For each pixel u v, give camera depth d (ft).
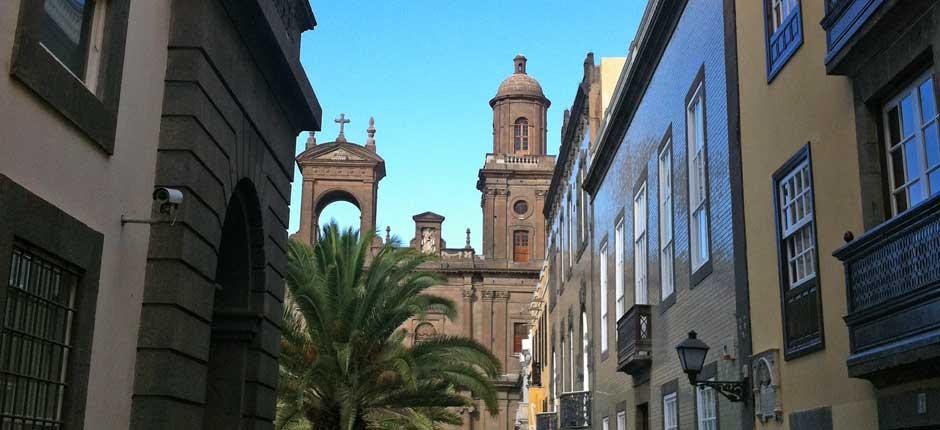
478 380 84.89
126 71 27.02
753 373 36.63
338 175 212.43
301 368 78.18
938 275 22.08
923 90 25.21
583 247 89.40
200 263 30.58
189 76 30.04
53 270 23.35
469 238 219.82
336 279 76.69
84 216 24.49
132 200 27.55
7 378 21.33
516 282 216.33
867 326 26.09
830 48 28.96
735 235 39.55
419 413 92.94
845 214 28.96
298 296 76.59
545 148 230.89
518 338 213.87
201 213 30.53
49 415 23.12
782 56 34.45
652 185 57.82
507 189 220.84
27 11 21.24
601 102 86.02
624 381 66.59
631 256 64.23
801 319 32.27
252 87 36.58
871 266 25.73
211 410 37.99
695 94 47.44
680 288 49.96
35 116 21.95
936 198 21.62
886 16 25.20
